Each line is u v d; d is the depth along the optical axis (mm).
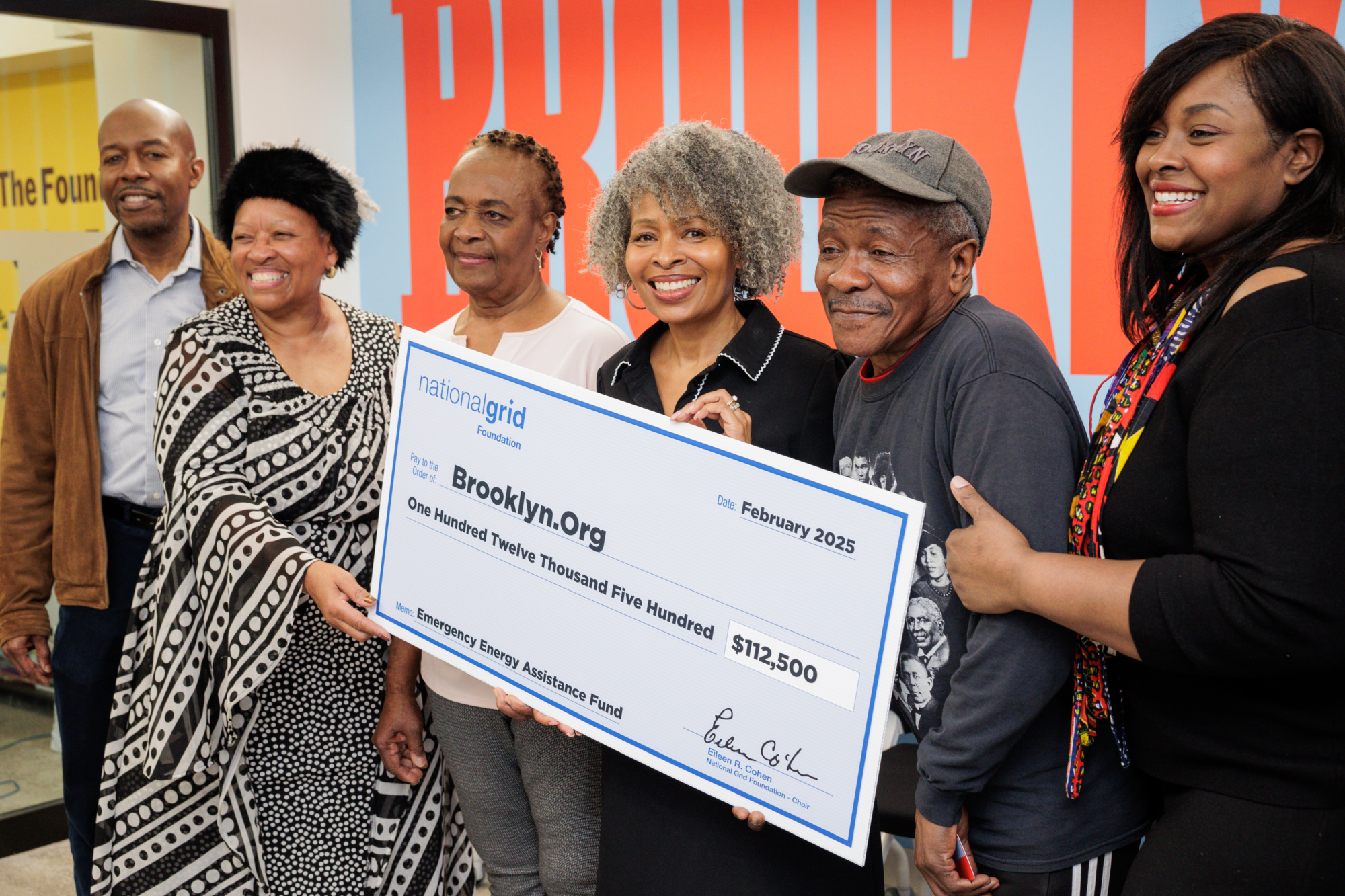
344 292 3887
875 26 2682
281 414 1730
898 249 1143
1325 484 865
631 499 1274
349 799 1839
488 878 1808
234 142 3535
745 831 1340
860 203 1160
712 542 1217
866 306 1164
